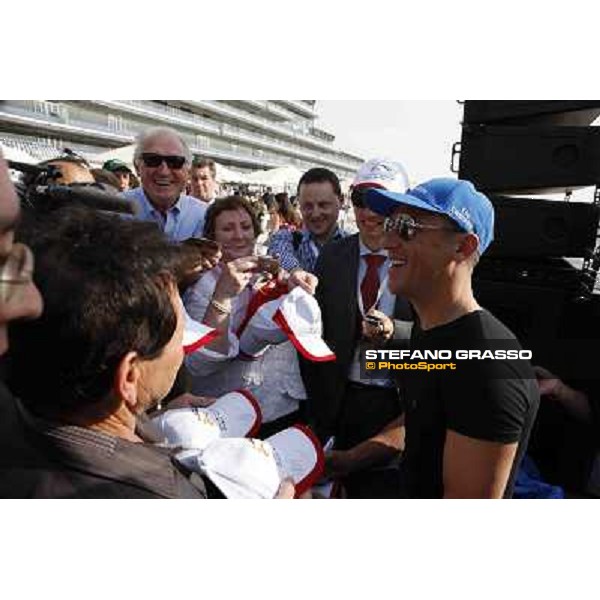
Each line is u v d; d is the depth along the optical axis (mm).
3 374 725
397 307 1635
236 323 1594
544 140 1687
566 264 1861
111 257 713
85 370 703
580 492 1810
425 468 1217
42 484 710
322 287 1725
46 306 675
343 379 1662
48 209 881
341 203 2105
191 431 1147
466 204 1097
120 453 759
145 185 2059
